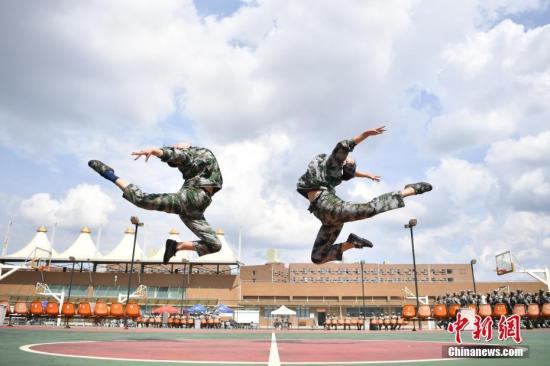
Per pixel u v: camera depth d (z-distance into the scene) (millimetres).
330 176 6121
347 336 14625
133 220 30234
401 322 31812
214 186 6066
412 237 28750
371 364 4086
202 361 4273
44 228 62438
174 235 61344
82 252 60812
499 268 32844
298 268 77625
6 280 58875
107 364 3922
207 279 61219
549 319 20062
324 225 6168
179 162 6090
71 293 58938
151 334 14156
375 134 5887
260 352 5664
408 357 5016
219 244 6137
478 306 19484
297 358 4801
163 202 5750
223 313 44500
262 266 78625
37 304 20984
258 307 67438
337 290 69000
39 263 58062
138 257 59969
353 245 6176
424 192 5781
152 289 60156
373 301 68500
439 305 20734
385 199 5617
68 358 4527
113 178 5734
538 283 69375
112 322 35406
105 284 60062
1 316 20500
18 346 6473
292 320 65125
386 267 77750
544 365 4074
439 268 78188
